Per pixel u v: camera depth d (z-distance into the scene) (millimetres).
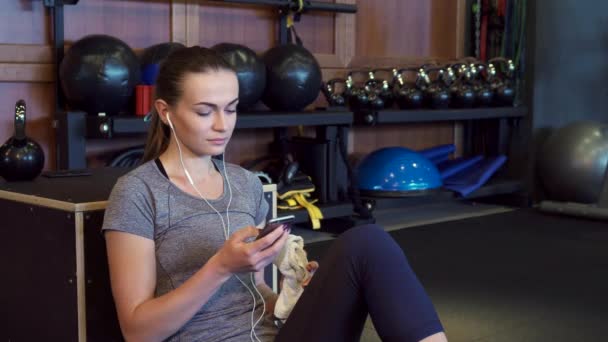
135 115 3986
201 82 1523
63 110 4105
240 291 1596
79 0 4242
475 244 4531
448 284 3604
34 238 1824
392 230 4902
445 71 5520
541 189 6121
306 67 4539
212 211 1583
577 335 2891
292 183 4578
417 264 3992
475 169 5734
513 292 3488
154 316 1437
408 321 1425
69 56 3791
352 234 1504
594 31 6312
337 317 1483
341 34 5469
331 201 4824
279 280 2506
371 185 4988
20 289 1896
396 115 5078
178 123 1561
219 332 1538
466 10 6215
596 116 6422
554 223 5258
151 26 4559
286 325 1529
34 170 2164
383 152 5141
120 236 1492
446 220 5312
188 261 1539
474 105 5758
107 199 1763
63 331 1769
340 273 1479
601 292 3521
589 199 5602
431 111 5289
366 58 5633
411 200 5742
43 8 4094
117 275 1490
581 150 5562
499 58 5770
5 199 1909
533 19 5930
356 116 5012
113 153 4461
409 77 5918
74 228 1697
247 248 1396
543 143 6047
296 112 4582
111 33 4391
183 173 1598
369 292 1461
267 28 5086
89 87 3754
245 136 5008
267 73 4531
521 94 6023
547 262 4102
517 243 4582
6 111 4023
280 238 1441
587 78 6320
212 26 4820
